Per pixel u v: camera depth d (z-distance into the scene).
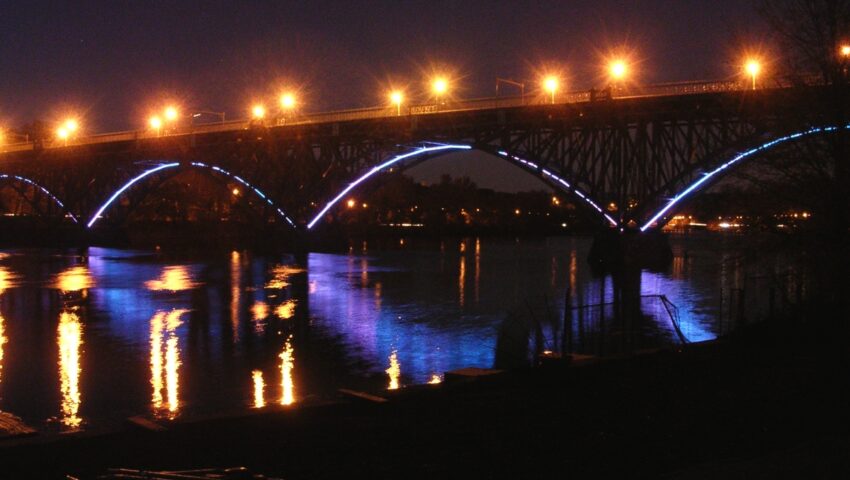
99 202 121.81
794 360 19.77
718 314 44.94
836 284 20.80
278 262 91.44
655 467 10.99
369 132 89.81
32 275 73.19
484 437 13.04
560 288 63.00
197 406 25.89
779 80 22.31
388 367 32.38
